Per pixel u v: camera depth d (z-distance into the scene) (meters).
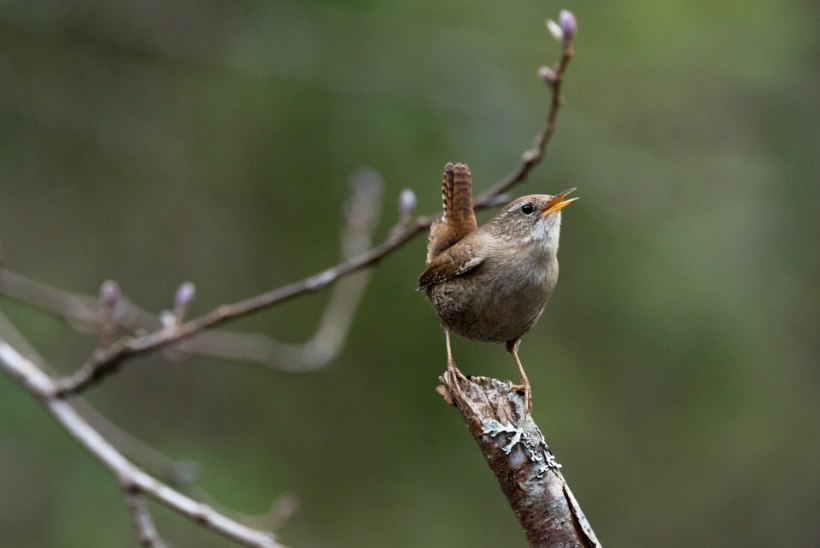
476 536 11.97
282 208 11.80
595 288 12.23
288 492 11.71
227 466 11.66
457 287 6.51
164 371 12.54
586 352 12.38
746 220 13.23
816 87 13.88
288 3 11.65
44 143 11.79
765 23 13.93
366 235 7.99
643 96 13.46
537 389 12.20
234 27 11.57
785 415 13.12
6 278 7.95
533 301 6.51
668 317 12.18
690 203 13.02
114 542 10.22
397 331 11.73
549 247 6.49
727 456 13.32
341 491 12.02
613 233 12.32
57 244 11.95
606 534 12.84
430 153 11.45
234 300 12.05
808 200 13.42
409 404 12.02
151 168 12.20
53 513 10.17
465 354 11.91
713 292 12.37
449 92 11.73
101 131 11.72
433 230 6.98
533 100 12.45
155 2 11.66
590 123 12.61
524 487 4.53
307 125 11.59
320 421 12.27
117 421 11.96
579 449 12.78
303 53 11.48
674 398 12.64
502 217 6.55
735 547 13.11
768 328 12.88
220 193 11.99
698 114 13.58
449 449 12.20
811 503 13.33
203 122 11.89
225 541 10.66
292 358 8.23
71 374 11.13
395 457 12.17
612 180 12.46
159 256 12.30
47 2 11.23
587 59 13.15
